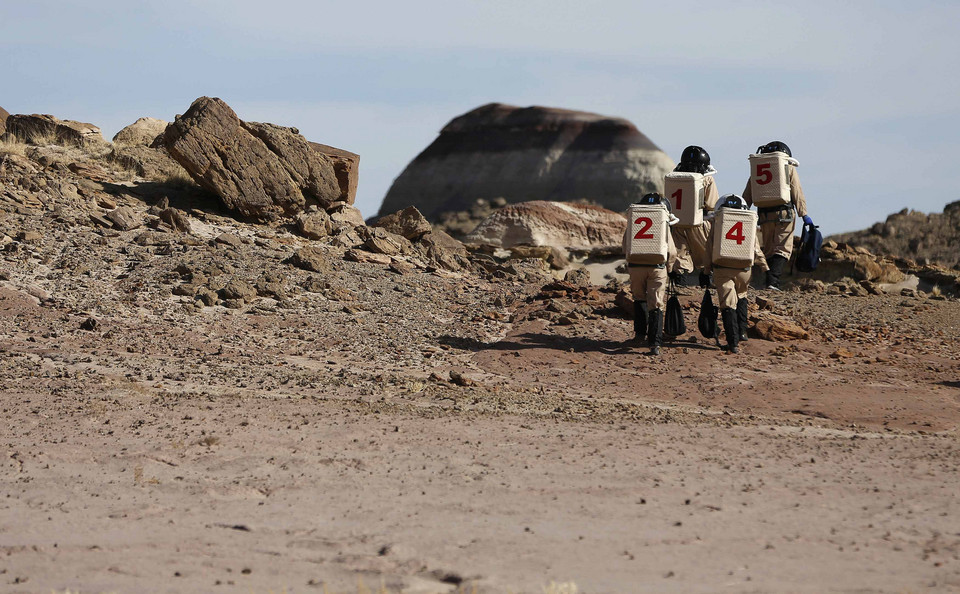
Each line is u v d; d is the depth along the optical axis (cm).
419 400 2575
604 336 3872
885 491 1556
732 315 3634
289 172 5753
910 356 3734
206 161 5484
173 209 5112
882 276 6481
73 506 1410
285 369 3003
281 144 5759
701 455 1880
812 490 1549
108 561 1096
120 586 993
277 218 5688
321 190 5884
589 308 4250
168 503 1432
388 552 1125
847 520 1328
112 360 2938
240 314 3825
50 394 2397
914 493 1542
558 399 2739
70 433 1956
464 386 2898
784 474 1698
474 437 2016
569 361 3453
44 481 1570
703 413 2631
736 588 964
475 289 4981
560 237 8512
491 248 8144
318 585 998
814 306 4984
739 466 1769
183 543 1184
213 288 4038
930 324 4609
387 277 4866
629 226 3609
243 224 5491
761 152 4006
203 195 5809
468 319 4162
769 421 2527
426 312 4288
